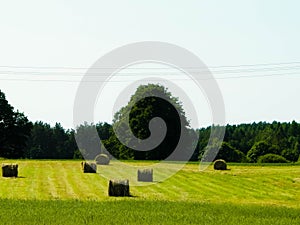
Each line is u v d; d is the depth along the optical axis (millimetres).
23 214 23469
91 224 21109
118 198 30766
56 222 21453
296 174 43719
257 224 21875
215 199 32156
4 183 35969
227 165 51844
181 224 21562
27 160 55469
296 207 28297
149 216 23531
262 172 44938
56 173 41781
